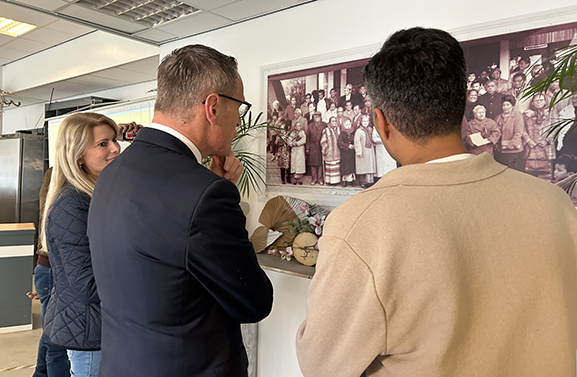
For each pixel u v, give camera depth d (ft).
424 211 2.01
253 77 8.73
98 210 3.21
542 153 5.46
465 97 2.29
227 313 3.34
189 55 3.28
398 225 2.00
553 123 5.36
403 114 2.27
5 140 18.43
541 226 2.12
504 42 5.73
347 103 7.27
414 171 2.15
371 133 6.97
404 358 2.14
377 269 2.00
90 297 4.79
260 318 3.47
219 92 3.33
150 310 2.98
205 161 8.57
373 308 2.01
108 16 8.89
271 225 7.93
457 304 1.94
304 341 2.35
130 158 3.21
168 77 3.26
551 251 2.10
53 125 12.42
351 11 7.27
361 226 2.08
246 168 8.61
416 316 2.02
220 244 2.92
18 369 9.20
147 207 2.92
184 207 2.84
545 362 2.08
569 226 2.25
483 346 2.04
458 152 2.28
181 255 2.83
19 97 21.97
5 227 12.26
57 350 6.51
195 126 3.31
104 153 5.37
